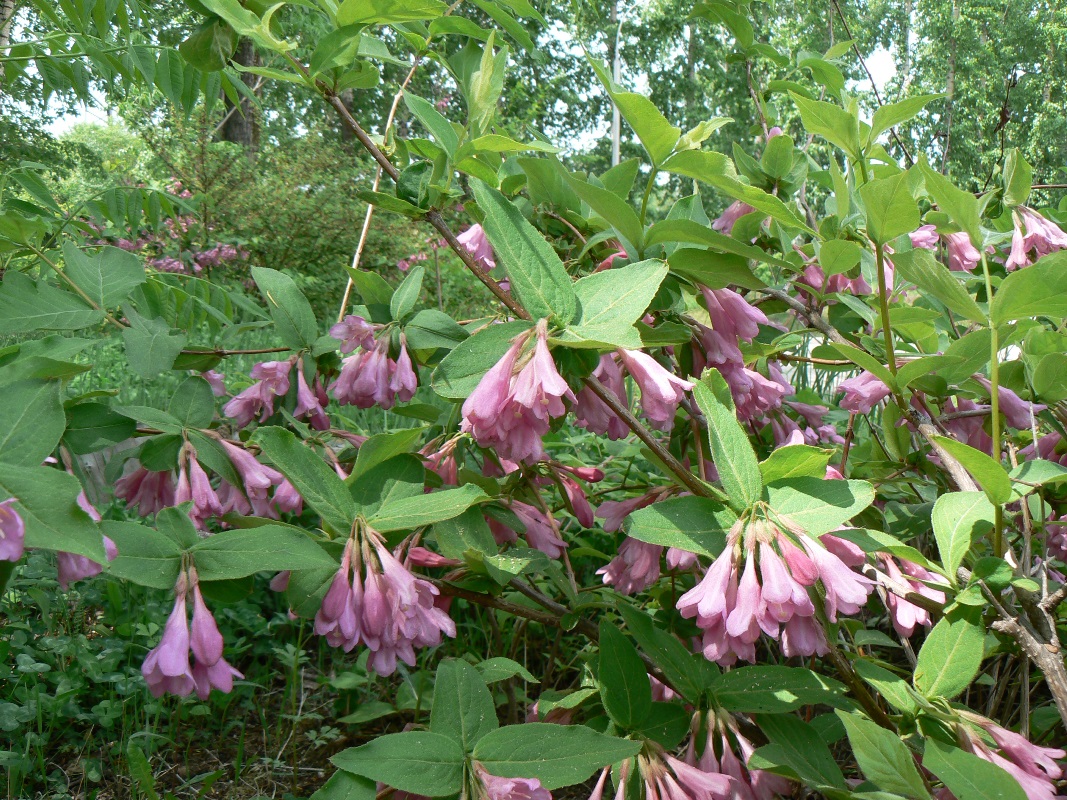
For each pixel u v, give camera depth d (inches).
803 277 91.0
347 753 50.6
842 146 74.3
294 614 59.9
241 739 94.7
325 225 442.6
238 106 130.0
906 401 71.2
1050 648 55.4
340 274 452.1
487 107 68.6
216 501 68.8
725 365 73.7
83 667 101.9
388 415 179.3
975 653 54.0
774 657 94.0
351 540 59.1
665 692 76.8
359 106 895.7
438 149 82.8
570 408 62.7
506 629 115.8
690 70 1145.4
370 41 73.0
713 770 58.1
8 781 87.4
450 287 396.8
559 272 55.1
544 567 74.3
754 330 72.2
